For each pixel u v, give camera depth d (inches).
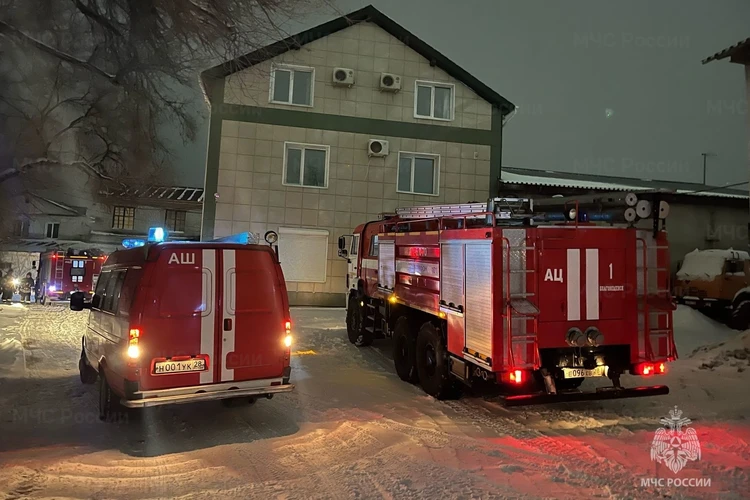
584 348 220.5
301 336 466.6
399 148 780.6
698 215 792.9
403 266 315.6
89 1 287.3
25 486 153.9
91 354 258.8
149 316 195.8
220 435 208.2
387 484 158.6
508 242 212.2
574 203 237.8
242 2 295.7
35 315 655.8
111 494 150.3
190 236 1311.5
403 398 268.2
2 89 319.6
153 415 235.0
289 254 740.7
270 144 741.3
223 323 207.2
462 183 797.2
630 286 223.0
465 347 233.0
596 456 183.2
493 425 222.4
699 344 460.1
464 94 804.6
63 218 1266.0
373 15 771.4
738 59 420.8
